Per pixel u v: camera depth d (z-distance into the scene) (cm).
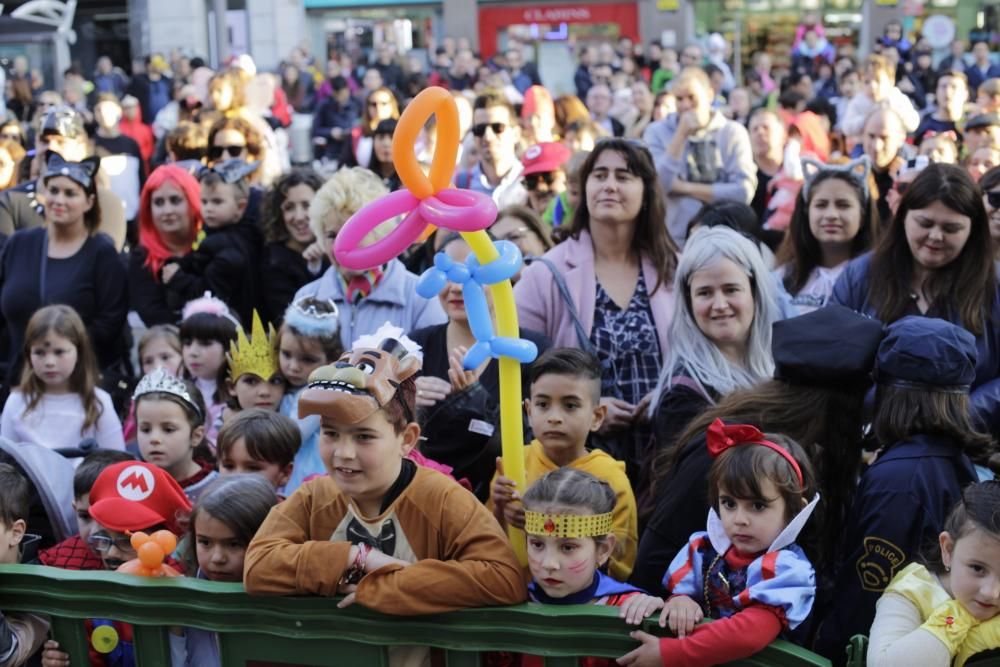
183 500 401
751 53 2931
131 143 1237
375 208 310
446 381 464
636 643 297
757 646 288
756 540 310
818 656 291
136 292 711
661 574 341
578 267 495
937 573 305
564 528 311
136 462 400
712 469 321
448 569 302
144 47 2695
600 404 442
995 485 289
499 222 597
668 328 479
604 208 482
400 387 315
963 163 858
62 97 1855
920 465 325
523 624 303
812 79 2209
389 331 325
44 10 2220
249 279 688
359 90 2255
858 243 580
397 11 2948
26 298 668
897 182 649
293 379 507
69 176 664
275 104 1783
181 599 328
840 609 329
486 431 435
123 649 372
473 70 2270
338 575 308
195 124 956
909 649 282
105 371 672
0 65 2197
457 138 310
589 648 300
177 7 2639
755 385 371
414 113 299
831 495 350
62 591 339
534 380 400
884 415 337
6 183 934
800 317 364
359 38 2950
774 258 608
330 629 315
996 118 801
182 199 698
